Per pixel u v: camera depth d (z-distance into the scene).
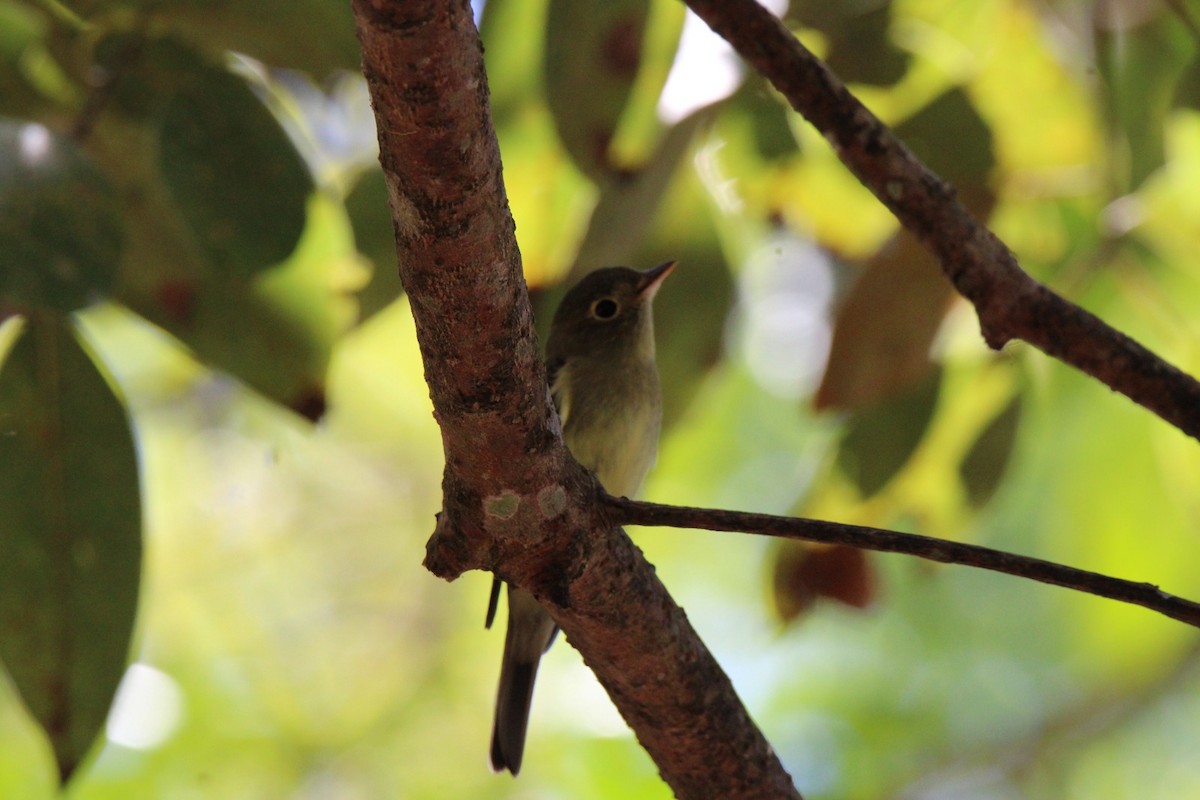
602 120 7.19
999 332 4.83
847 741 12.91
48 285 5.40
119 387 6.41
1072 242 8.41
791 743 12.91
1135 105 7.82
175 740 12.45
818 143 8.80
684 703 5.73
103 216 5.55
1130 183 7.79
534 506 5.12
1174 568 9.20
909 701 13.16
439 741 13.85
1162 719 13.70
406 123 4.03
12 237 5.39
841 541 4.74
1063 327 4.74
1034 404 8.34
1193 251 8.15
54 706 6.37
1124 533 9.20
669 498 12.81
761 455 12.59
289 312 7.21
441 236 4.31
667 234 8.86
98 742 6.41
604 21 7.00
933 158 7.87
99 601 6.39
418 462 14.66
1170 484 9.00
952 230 4.72
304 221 6.51
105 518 6.37
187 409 14.08
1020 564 4.55
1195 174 8.59
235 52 6.68
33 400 6.30
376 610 14.34
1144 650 11.66
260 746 13.08
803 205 9.12
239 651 13.89
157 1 6.42
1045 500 11.86
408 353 12.01
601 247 7.62
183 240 7.06
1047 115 8.66
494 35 7.86
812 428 12.14
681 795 6.04
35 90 6.91
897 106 8.24
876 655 13.34
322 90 6.92
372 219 7.54
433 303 4.52
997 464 8.30
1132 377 4.75
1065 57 8.62
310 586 14.30
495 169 4.26
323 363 7.27
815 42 8.25
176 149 6.38
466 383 4.73
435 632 14.36
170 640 13.76
